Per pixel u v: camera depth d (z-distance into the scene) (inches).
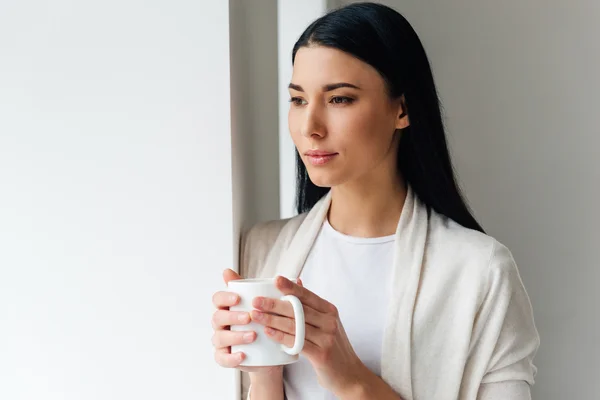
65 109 50.3
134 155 49.6
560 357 71.5
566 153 71.1
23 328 50.5
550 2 71.0
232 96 49.3
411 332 46.6
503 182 71.8
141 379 49.4
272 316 39.5
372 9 45.4
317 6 71.1
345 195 49.6
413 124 48.0
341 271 49.1
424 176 49.6
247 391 52.2
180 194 49.1
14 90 50.7
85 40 50.1
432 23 72.4
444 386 46.6
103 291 49.8
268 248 52.1
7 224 50.7
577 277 71.2
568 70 70.9
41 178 50.4
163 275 49.2
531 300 71.8
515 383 47.7
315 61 44.3
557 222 71.3
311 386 48.1
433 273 47.4
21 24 50.6
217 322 40.9
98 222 49.9
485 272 46.8
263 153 62.3
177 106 49.1
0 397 50.8
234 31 50.5
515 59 71.4
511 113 71.6
